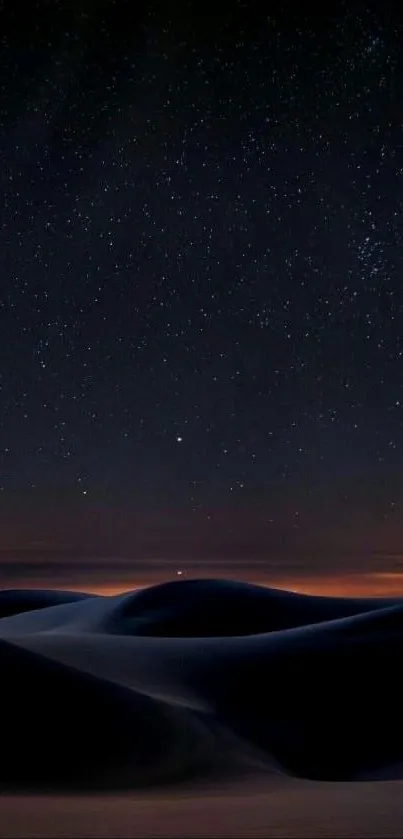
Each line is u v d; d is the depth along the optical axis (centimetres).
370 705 4194
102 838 1049
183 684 4225
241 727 3750
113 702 3181
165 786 2417
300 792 2075
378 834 1123
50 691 3092
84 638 5097
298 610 8756
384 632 5053
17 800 1802
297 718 4000
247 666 4531
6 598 10656
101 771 2580
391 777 3509
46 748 2703
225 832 1122
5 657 3269
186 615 8250
